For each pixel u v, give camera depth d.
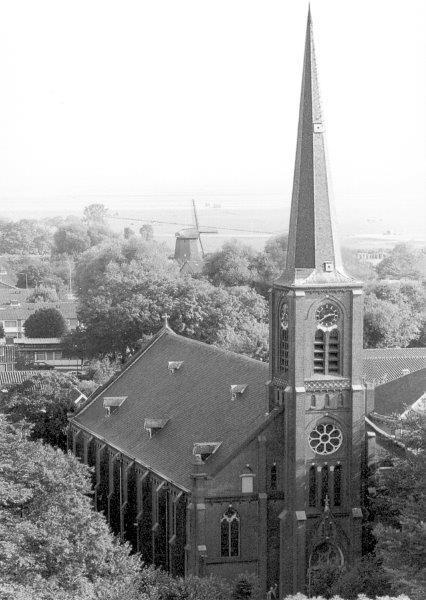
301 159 107.25
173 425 123.31
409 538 85.94
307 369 107.06
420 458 98.38
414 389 154.25
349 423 108.75
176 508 109.94
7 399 159.00
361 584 92.38
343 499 109.38
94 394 148.38
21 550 84.88
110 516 132.00
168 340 144.75
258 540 108.06
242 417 113.06
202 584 94.69
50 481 92.88
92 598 85.31
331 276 106.88
